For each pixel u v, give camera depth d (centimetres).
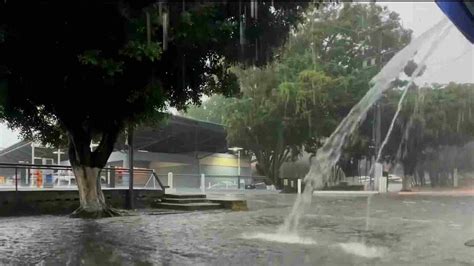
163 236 1021
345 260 737
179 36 848
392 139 3341
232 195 2644
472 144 3997
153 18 813
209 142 3944
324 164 3231
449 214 1556
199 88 1313
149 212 1702
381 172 3472
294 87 2953
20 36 821
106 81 928
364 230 1120
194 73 1190
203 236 1019
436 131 3231
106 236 1020
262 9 983
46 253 803
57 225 1246
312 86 2961
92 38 853
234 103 3225
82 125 1464
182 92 1294
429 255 779
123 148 2897
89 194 1501
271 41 1059
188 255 784
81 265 706
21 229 1152
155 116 1424
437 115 3123
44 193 1638
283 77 3083
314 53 3159
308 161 3991
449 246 872
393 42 3131
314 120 3111
